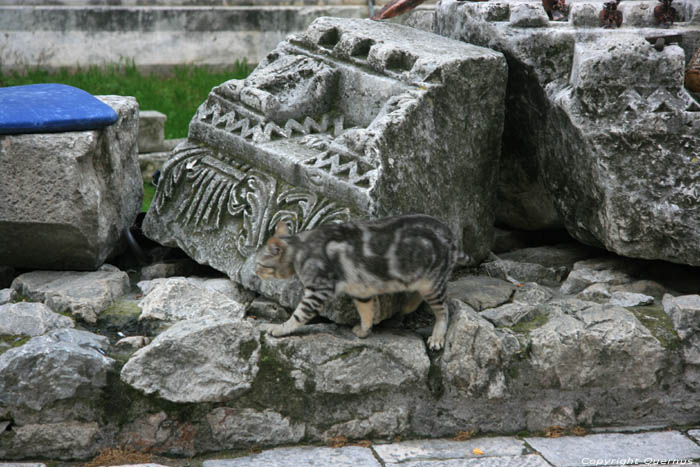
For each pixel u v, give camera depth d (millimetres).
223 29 12719
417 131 5078
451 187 5473
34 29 11984
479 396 4645
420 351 4586
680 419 4840
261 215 5066
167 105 10812
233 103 5598
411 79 5211
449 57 5297
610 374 4730
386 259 4465
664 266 5773
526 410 4719
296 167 4996
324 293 4434
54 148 4957
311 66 5715
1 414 4242
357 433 4570
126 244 5914
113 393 4320
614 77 5129
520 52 5680
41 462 4281
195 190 5508
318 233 4500
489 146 5750
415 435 4645
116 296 5125
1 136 4926
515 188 6398
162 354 4312
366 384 4520
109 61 12305
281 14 12898
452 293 5133
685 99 5078
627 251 5293
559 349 4656
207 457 4391
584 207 5562
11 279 5445
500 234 6691
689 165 5059
